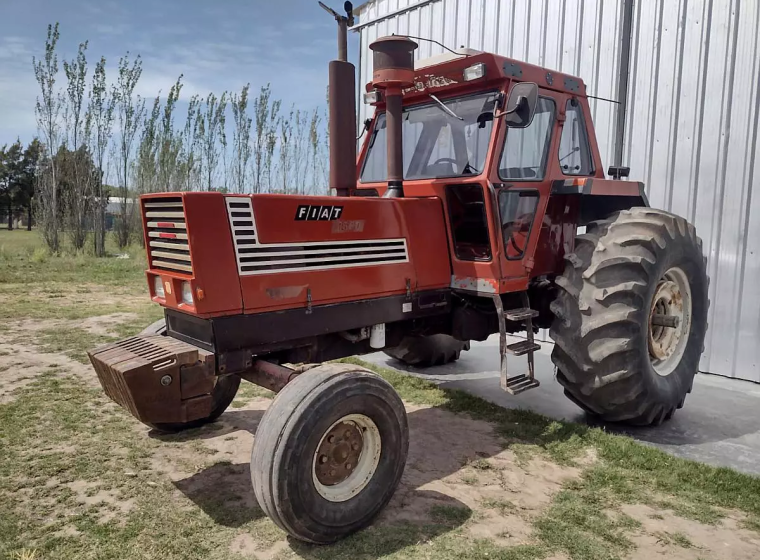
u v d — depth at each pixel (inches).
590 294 154.9
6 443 151.6
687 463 142.5
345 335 141.7
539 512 121.6
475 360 246.1
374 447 116.7
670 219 166.7
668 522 118.3
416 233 148.3
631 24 252.8
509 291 153.3
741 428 171.8
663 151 244.4
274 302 121.2
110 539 109.3
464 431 165.5
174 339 129.0
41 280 442.9
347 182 140.3
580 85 175.3
